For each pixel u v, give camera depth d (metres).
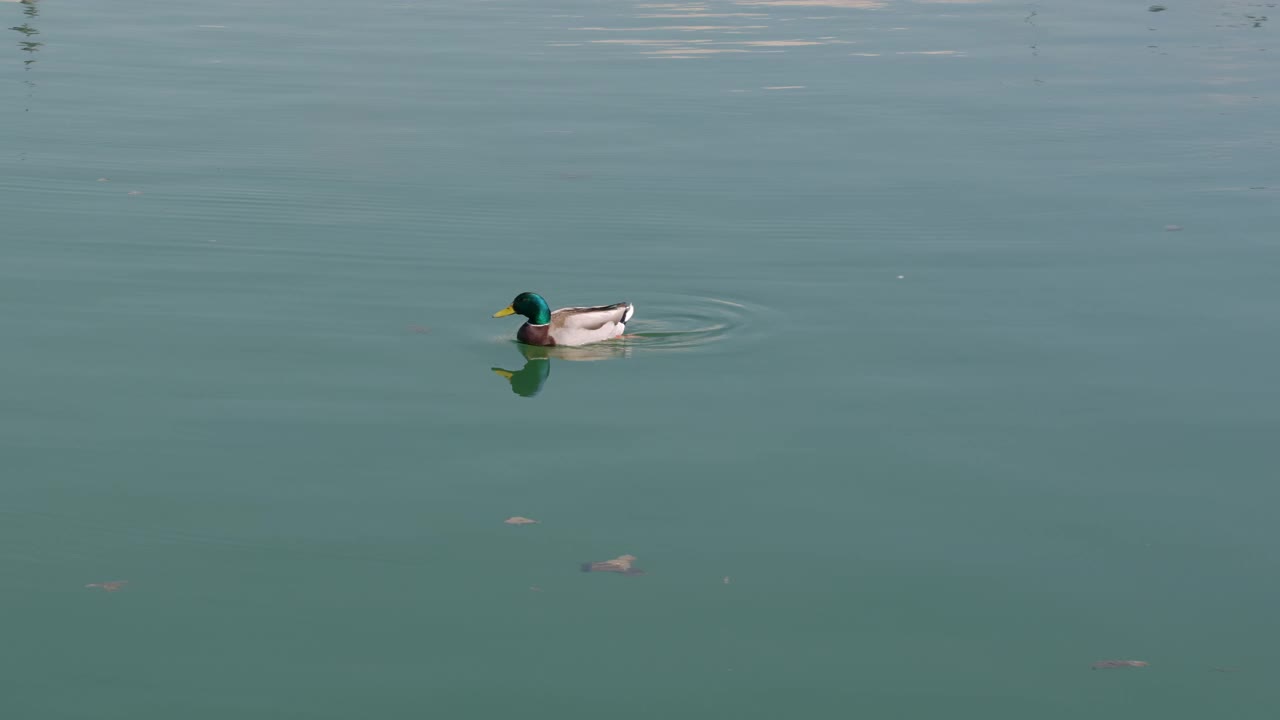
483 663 9.09
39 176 21.70
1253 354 14.92
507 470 12.02
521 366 14.68
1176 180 22.36
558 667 9.05
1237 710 8.66
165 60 31.47
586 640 9.38
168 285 16.97
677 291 17.11
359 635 9.38
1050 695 8.82
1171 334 15.58
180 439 12.53
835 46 34.44
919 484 11.81
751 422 13.16
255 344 15.06
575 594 9.95
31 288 16.73
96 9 38.78
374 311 16.25
